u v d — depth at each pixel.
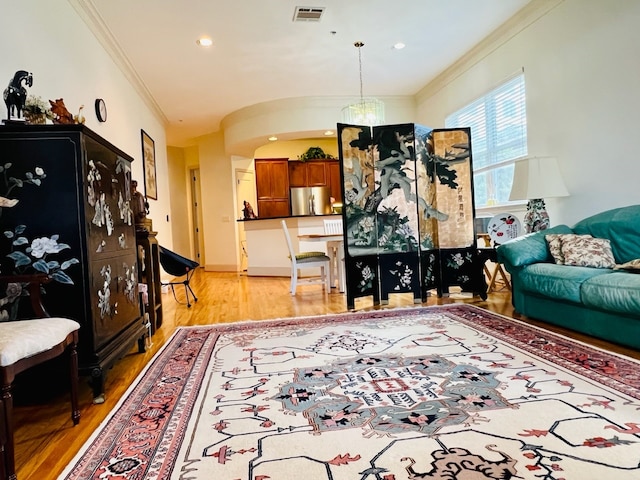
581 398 1.80
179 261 4.68
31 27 2.68
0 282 1.86
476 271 4.30
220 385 2.19
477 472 1.30
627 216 2.96
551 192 3.56
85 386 2.37
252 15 4.00
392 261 4.23
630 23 3.16
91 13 3.68
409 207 4.21
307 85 6.20
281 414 1.80
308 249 6.91
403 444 1.50
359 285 4.08
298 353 2.69
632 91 3.18
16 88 2.05
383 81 6.23
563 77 3.84
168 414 1.86
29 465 1.51
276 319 3.77
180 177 9.80
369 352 2.63
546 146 4.09
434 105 6.44
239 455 1.48
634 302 2.26
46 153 1.99
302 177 9.24
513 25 4.43
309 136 7.25
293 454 1.46
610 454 1.36
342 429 1.64
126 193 2.69
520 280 3.26
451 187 4.36
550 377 2.05
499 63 4.77
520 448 1.43
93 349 2.04
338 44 4.80
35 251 1.98
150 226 3.70
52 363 2.01
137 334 2.67
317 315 3.88
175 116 7.29
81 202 2.01
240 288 6.09
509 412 1.70
